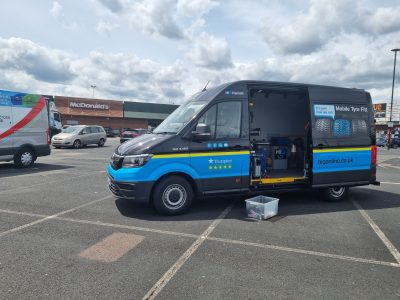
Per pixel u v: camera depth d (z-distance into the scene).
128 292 3.21
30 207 6.32
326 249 4.43
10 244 4.40
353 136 7.19
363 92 7.44
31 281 3.40
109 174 6.12
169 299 3.11
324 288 3.36
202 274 3.62
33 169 11.55
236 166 6.15
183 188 5.89
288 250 4.36
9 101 11.09
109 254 4.12
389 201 7.45
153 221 5.54
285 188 6.79
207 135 5.73
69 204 6.59
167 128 6.22
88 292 3.20
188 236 4.84
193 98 6.66
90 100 51.72
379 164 15.95
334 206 6.89
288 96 8.55
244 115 6.24
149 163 5.58
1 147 10.94
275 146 8.24
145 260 3.97
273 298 3.15
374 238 4.91
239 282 3.45
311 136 6.76
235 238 4.78
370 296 3.22
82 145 23.11
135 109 55.44
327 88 7.05
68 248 4.30
